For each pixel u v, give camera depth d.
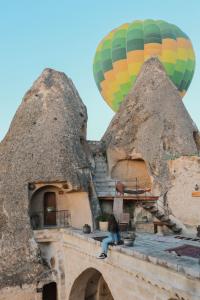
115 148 28.19
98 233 19.38
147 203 23.78
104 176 28.09
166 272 10.96
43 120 24.44
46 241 21.81
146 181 27.83
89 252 17.03
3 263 20.69
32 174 22.56
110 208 25.86
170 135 25.72
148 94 28.64
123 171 28.38
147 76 29.84
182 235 19.73
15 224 21.70
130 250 13.08
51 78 26.88
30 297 20.39
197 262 11.14
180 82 37.66
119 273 13.91
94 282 20.72
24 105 25.95
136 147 27.03
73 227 23.23
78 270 18.58
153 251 13.16
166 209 23.06
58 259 21.39
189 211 21.86
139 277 12.41
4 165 23.67
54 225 24.59
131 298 12.96
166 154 24.92
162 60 36.25
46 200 24.89
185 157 22.84
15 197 22.28
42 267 21.09
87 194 23.50
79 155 24.31
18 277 20.39
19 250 21.11
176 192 22.84
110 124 30.81
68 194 24.11
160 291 11.30
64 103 25.70
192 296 9.88
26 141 23.81
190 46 38.41
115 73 37.75
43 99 25.45
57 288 21.09
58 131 23.94
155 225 22.08
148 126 27.00
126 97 30.50
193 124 27.83
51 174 22.39
